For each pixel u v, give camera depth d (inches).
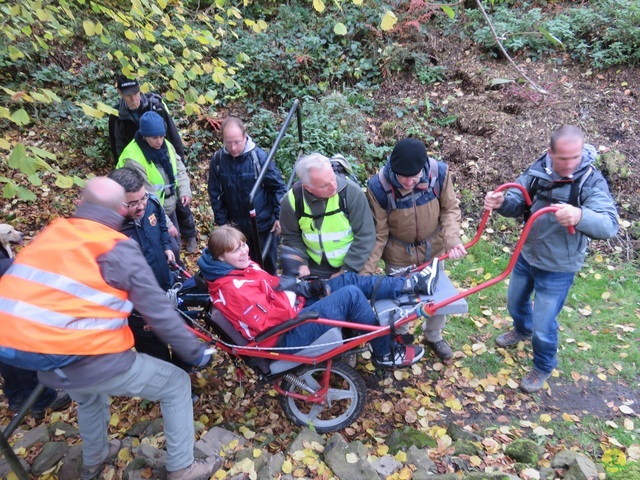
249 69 289.1
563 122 247.9
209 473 110.6
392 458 119.0
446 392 150.9
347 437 135.3
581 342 168.6
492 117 257.4
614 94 257.3
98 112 103.9
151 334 123.0
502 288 193.2
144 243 125.1
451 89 280.5
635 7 271.3
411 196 126.9
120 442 122.1
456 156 250.5
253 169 158.6
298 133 225.5
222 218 169.9
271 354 116.3
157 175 169.9
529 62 282.0
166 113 190.7
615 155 229.3
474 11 300.5
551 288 131.1
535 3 311.4
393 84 287.9
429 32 299.7
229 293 110.4
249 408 146.6
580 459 118.9
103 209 88.2
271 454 123.3
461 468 117.3
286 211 131.2
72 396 99.9
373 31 295.1
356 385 128.3
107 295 84.0
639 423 139.9
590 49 277.9
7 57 272.1
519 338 164.6
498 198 123.1
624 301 185.2
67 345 80.7
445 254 128.2
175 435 102.9
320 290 127.3
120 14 153.3
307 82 287.9
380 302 126.7
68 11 145.5
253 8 323.3
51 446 121.0
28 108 265.1
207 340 120.7
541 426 139.2
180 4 177.0
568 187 117.3
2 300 80.8
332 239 129.9
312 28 308.0
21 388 131.3
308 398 126.8
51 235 85.5
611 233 110.7
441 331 166.2
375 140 261.0
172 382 100.5
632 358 161.6
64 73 280.5
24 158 93.1
